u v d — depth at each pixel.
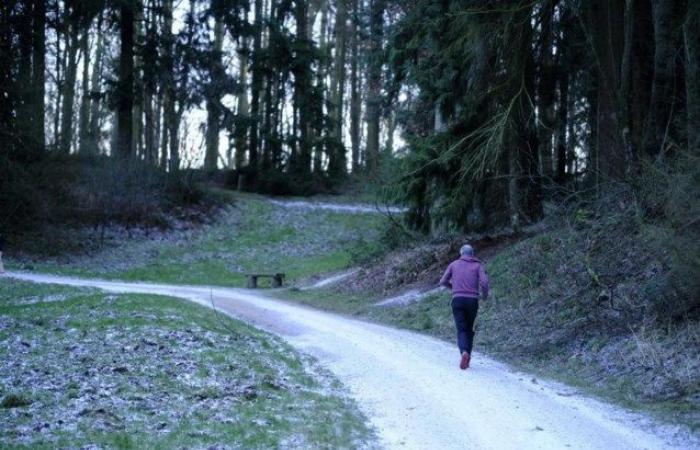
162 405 7.30
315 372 9.76
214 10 36.75
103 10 34.84
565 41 18.31
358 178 42.53
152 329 11.92
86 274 27.98
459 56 17.58
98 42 46.59
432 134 19.09
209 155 48.56
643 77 15.59
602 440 6.31
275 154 46.69
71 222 33.16
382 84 30.81
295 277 30.05
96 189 34.69
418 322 15.05
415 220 21.92
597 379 8.84
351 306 19.31
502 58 16.33
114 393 7.73
